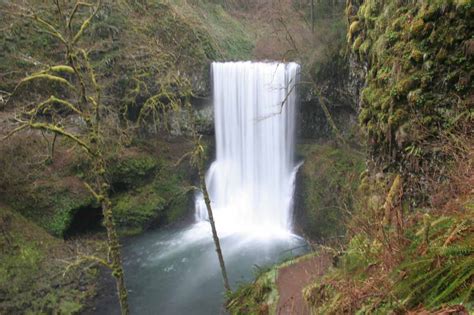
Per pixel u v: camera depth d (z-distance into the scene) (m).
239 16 27.75
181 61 17.95
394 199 5.73
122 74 17.91
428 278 3.23
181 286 14.05
